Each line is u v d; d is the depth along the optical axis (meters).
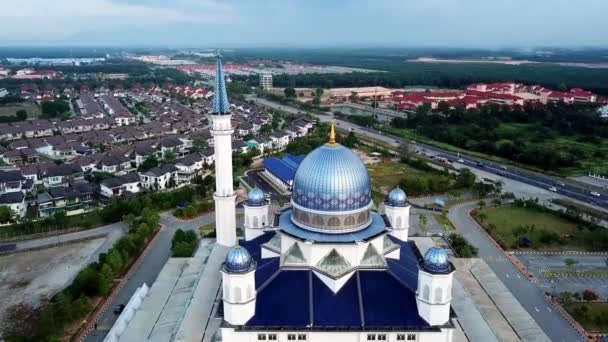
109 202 161.12
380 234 75.00
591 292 98.75
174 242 118.44
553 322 91.38
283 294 69.69
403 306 68.12
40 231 137.50
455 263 105.19
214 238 113.56
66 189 164.12
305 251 73.69
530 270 113.62
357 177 74.00
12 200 150.25
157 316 83.94
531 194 173.62
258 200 90.38
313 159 75.56
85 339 86.00
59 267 115.81
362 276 72.25
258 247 85.38
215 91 92.88
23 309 94.56
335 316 66.88
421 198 167.12
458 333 75.12
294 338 66.50
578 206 159.12
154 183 178.50
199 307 80.31
